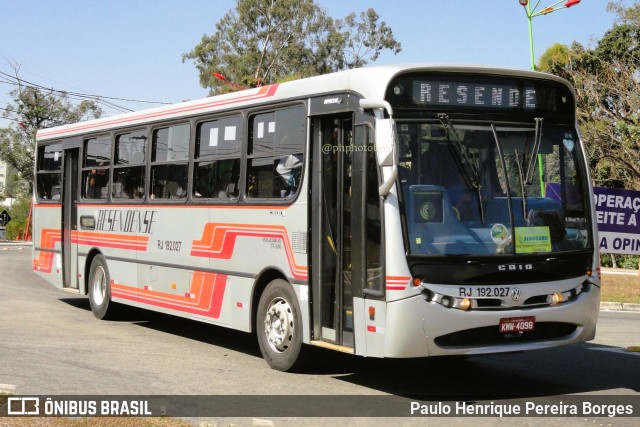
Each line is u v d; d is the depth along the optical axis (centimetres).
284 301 957
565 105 880
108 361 1009
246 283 1021
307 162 915
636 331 1404
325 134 907
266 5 5831
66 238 1554
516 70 845
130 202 1320
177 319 1453
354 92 845
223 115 1093
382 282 785
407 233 778
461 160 809
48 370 938
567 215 848
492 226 802
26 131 7250
